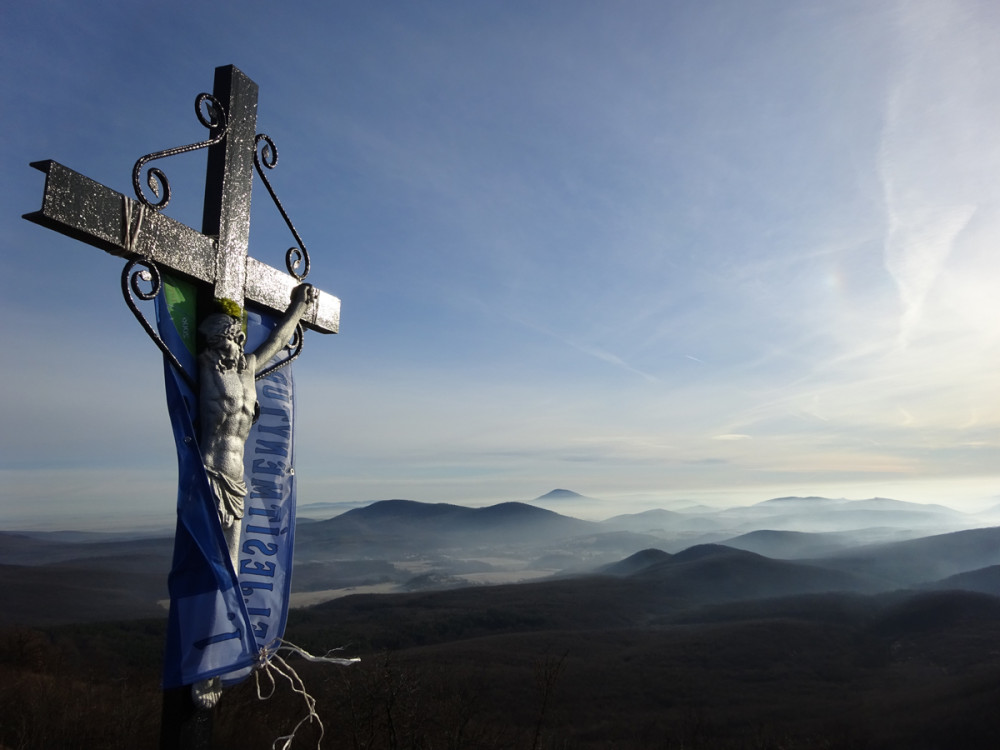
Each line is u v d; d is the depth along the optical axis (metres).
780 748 38.84
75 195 3.92
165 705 4.24
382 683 8.04
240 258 5.22
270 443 5.34
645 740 37.94
